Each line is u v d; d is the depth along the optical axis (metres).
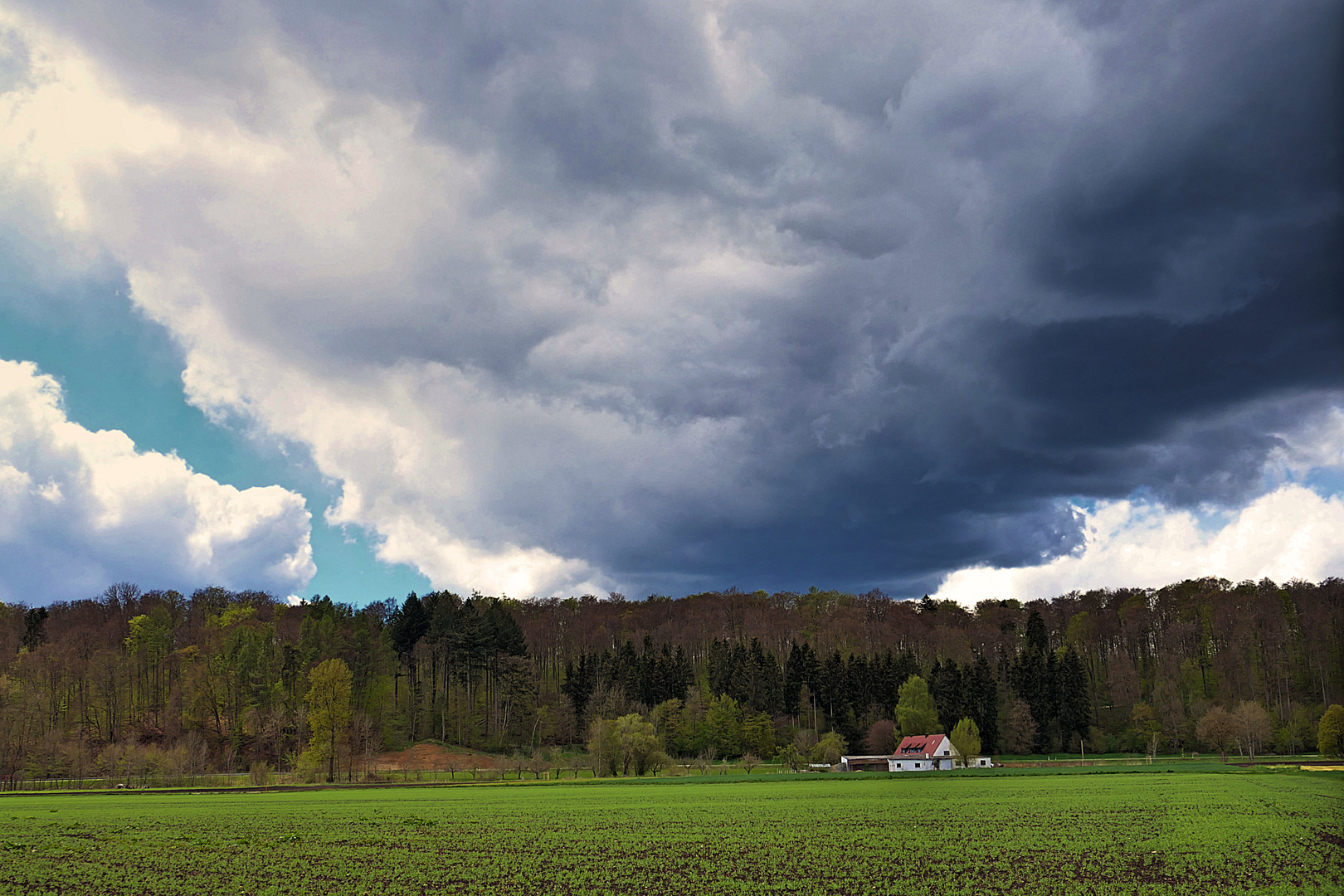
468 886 40.09
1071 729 157.12
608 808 76.31
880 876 40.75
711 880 40.47
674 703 154.38
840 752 142.75
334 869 44.72
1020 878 39.84
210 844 53.72
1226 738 130.12
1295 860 43.62
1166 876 39.84
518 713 158.25
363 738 132.75
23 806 82.38
